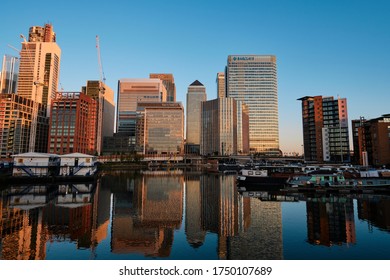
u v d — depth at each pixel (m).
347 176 74.12
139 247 30.92
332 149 176.62
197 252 29.12
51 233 35.47
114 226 40.25
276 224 40.03
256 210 50.38
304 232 35.53
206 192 77.12
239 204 57.47
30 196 65.50
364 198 61.28
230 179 123.06
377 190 70.19
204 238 34.38
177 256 27.94
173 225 41.22
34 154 93.50
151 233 36.81
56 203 57.06
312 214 45.78
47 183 89.75
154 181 111.31
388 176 72.31
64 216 45.28
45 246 30.38
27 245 30.42
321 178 72.06
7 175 91.12
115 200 62.91
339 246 29.80
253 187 85.19
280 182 84.56
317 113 185.50
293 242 31.55
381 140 128.88
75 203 57.69
